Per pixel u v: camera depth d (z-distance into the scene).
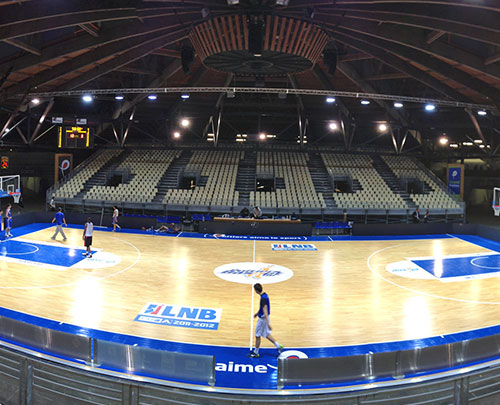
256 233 27.84
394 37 18.11
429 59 21.28
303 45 15.94
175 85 31.53
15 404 7.68
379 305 13.71
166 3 16.48
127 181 35.19
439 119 36.28
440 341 10.88
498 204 34.12
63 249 21.33
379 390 6.76
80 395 7.18
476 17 14.40
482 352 8.22
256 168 36.06
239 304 13.60
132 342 10.43
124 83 30.61
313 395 6.63
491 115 29.72
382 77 26.17
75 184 34.28
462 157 35.81
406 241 26.41
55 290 14.45
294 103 35.41
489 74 19.30
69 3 14.73
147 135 40.34
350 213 31.44
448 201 33.56
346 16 16.88
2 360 7.86
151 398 6.80
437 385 7.02
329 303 13.88
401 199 33.03
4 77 20.52
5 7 14.36
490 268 19.09
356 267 19.12
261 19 14.60
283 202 31.77
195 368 7.21
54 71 22.86
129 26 18.75
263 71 18.80
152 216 30.42
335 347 10.43
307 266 19.17
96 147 38.53
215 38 15.77
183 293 14.60
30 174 39.53
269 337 9.79
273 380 8.66
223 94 32.94
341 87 31.52
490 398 7.43
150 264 18.83
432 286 16.05
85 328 11.20
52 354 8.09
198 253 21.56
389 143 41.69
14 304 12.85
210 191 32.94
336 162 37.97
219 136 42.53
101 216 29.58
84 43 19.23
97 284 15.38
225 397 6.55
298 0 15.21
